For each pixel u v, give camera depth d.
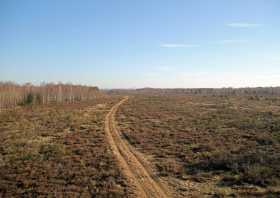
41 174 16.80
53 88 82.50
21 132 31.38
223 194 13.70
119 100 101.62
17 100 66.50
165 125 38.06
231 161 18.50
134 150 24.08
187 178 16.56
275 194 13.45
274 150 21.33
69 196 13.57
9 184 15.27
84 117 47.44
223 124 36.81
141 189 14.76
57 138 28.73
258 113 48.16
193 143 26.03
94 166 18.64
